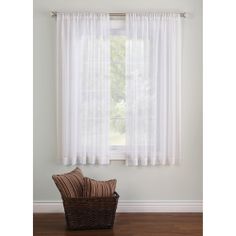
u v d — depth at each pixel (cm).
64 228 391
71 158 439
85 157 440
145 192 453
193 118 453
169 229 387
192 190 455
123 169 451
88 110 438
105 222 387
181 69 448
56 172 450
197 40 448
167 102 445
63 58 434
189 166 454
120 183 451
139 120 440
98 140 441
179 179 454
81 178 404
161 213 448
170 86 441
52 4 442
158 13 439
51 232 378
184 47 449
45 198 451
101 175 450
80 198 379
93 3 444
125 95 443
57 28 434
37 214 444
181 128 452
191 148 454
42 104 446
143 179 452
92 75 436
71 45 434
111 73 449
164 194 454
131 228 390
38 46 443
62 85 436
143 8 446
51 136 449
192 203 455
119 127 452
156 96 440
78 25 436
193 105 452
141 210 453
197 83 450
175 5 447
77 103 439
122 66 449
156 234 371
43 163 449
